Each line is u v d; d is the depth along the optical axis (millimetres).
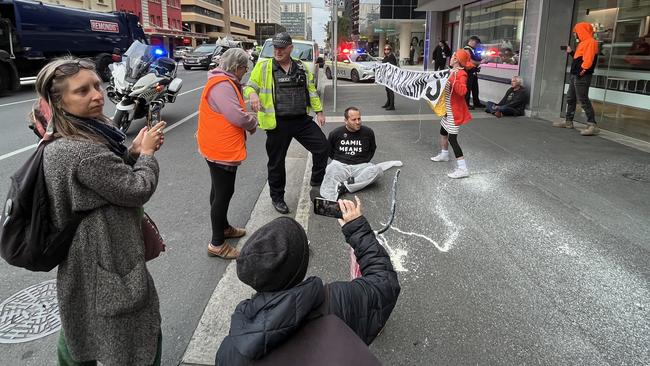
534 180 6004
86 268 1861
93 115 1912
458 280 3643
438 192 5621
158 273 3854
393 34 49125
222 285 3631
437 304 3324
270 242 1490
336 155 6000
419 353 2828
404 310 3256
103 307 1864
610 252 4062
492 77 12945
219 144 3795
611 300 3359
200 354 2840
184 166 7012
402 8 38938
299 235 1554
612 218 4777
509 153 7375
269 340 1388
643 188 5645
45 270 1857
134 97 8391
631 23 8328
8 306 3375
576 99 9117
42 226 1772
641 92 8148
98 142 1870
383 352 2838
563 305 3301
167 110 12312
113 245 1896
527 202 5250
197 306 3377
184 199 5617
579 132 8914
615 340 2932
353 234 2025
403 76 6645
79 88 1811
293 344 1427
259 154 7863
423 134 9008
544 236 4395
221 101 3695
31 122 1952
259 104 4676
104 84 17766
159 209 5297
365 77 20922
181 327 3129
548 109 10609
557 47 10266
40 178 1774
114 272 1880
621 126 8734
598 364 2723
